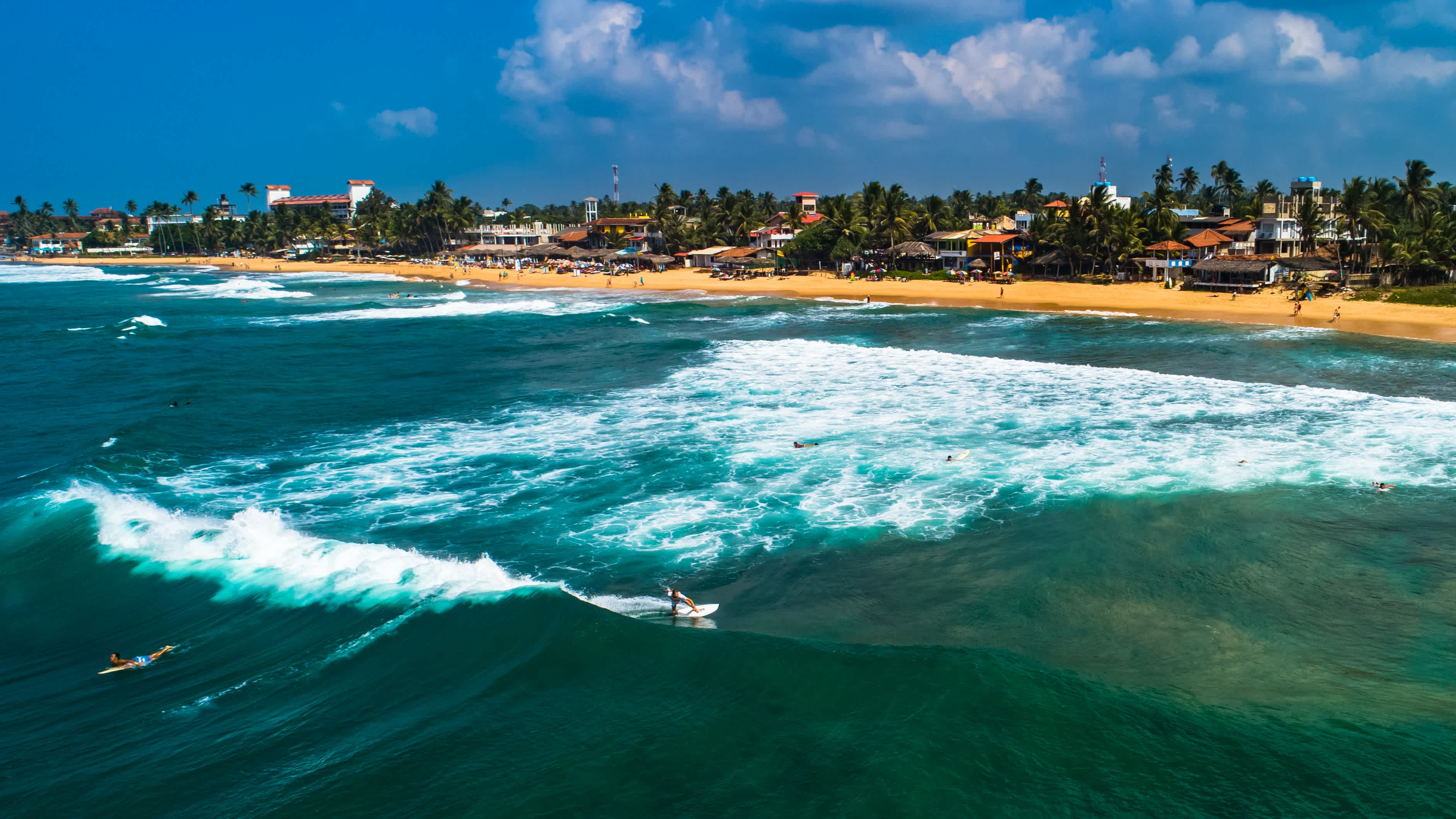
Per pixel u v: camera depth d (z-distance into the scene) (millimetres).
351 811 11547
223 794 12172
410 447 30328
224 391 39906
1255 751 12164
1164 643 15938
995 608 17609
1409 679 14469
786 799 11320
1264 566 19281
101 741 13805
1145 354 45719
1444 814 10789
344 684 15031
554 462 28109
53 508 24062
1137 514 22391
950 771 11664
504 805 11477
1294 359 42969
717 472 26719
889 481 25516
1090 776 11617
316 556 20469
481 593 17703
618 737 12898
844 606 17969
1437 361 41812
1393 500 22984
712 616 17656
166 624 17719
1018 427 30859
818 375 41625
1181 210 108750
